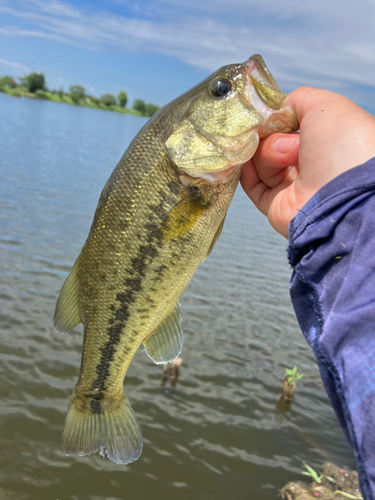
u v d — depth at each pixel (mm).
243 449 789
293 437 837
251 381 999
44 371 909
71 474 688
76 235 1861
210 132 282
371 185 164
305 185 214
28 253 1549
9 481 654
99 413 344
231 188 298
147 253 294
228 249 2131
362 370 136
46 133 6219
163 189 291
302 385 1017
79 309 329
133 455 334
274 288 1651
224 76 282
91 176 3506
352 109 204
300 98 243
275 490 709
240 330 1247
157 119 300
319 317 160
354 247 157
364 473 126
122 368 326
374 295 146
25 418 778
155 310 303
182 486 695
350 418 133
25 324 1070
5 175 2854
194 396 914
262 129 264
